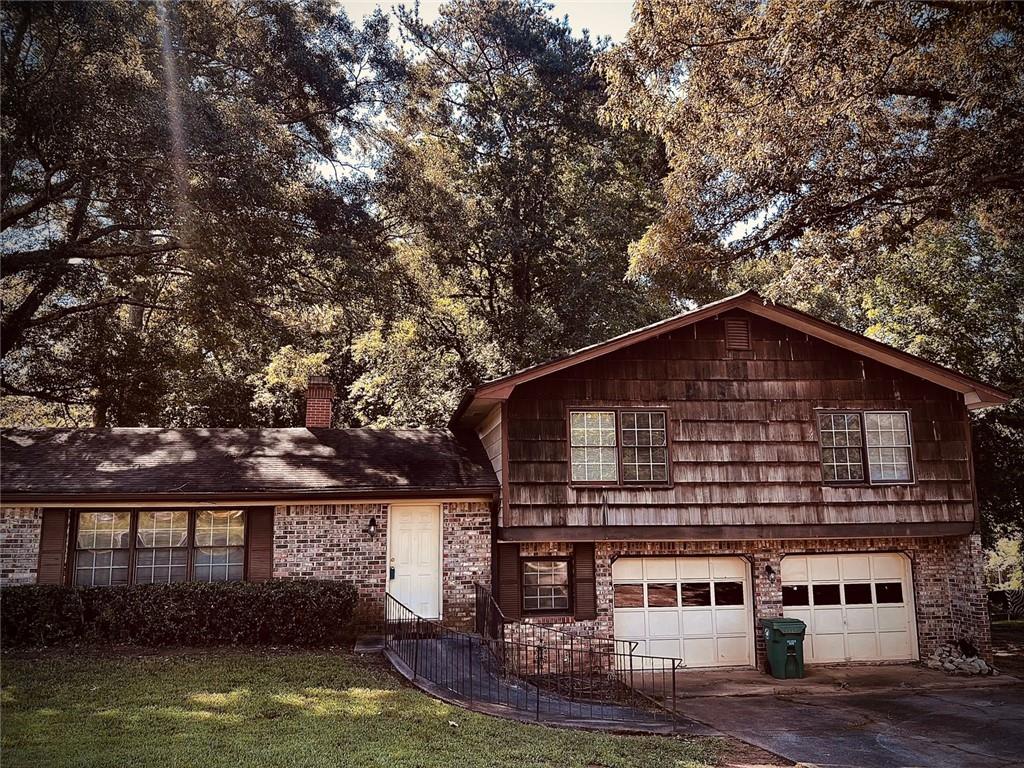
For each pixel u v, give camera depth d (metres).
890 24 9.48
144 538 13.65
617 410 14.02
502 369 24.62
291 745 7.47
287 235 17.44
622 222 24.98
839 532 14.20
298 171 18.22
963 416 15.05
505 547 14.05
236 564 13.84
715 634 14.63
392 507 14.37
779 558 14.75
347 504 14.23
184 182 15.52
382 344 25.33
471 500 14.49
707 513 13.87
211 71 17.62
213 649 11.95
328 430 17.27
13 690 9.17
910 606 15.30
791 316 14.41
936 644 15.08
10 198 16.17
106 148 14.79
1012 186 10.03
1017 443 20.61
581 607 13.94
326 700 9.26
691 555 14.56
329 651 12.16
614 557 14.25
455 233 21.42
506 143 27.81
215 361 26.27
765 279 21.55
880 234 11.36
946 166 10.02
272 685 9.82
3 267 16.67
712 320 14.60
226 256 16.64
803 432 14.45
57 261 17.05
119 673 10.16
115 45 14.74
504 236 25.28
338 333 26.34
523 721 9.27
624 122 13.06
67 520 13.41
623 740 8.76
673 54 11.66
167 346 23.17
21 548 13.21
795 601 15.05
